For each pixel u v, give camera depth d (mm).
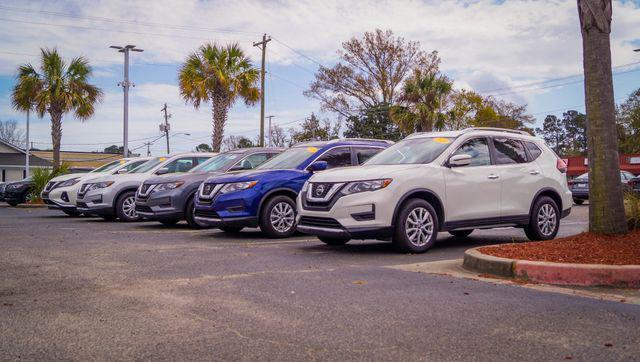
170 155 14672
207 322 3938
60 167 23266
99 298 4668
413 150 8453
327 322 3938
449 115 33656
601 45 6578
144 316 4094
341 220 7348
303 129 48562
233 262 6664
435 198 7773
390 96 43344
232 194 9352
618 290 5145
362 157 10516
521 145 9086
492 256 6102
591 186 6754
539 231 8922
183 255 7258
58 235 9820
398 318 4039
